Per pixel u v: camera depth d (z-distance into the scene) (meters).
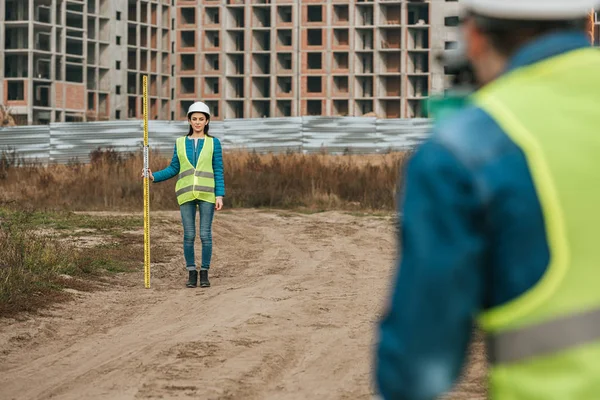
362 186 33.91
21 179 38.03
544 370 2.43
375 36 121.00
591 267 2.42
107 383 7.92
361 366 8.56
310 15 122.31
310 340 9.71
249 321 10.73
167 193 31.86
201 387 7.74
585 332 2.41
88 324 10.68
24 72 108.56
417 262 2.39
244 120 54.62
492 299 2.48
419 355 2.40
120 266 15.38
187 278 14.83
